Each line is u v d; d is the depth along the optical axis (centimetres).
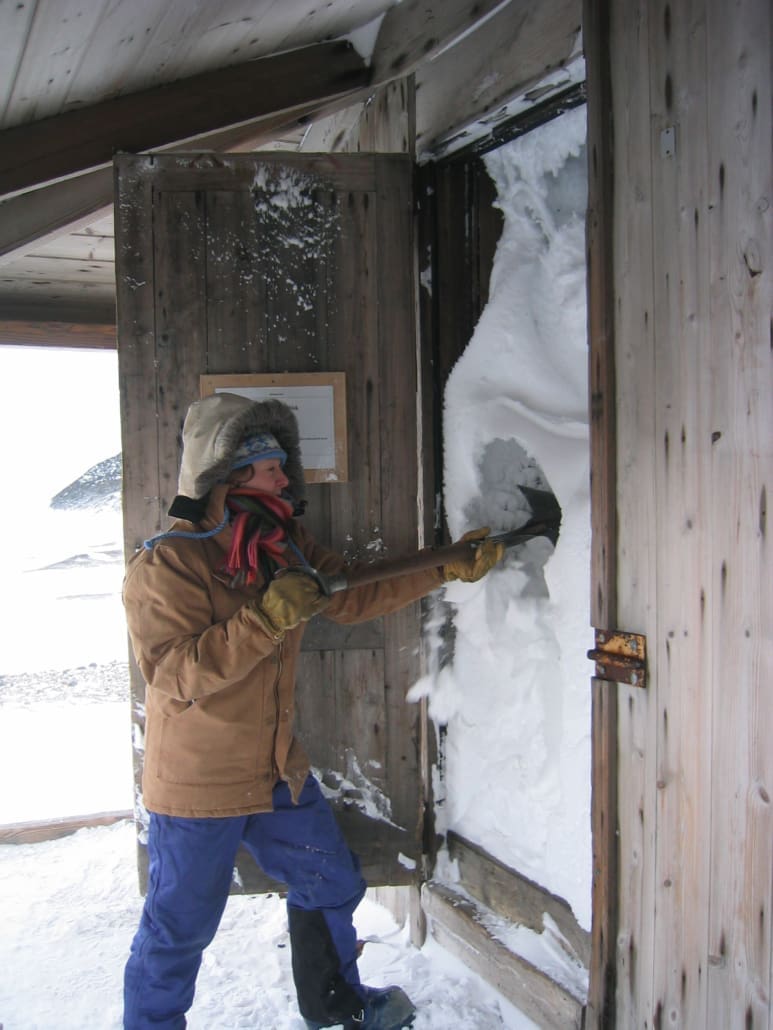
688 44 153
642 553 169
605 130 172
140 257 238
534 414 229
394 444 248
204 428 189
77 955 268
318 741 254
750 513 144
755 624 144
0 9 160
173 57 222
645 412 167
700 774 157
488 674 251
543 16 198
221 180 239
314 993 211
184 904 191
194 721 189
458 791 263
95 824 363
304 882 208
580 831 214
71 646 707
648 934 171
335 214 244
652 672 167
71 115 230
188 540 188
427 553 212
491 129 230
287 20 227
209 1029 227
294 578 178
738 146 144
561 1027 206
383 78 258
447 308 259
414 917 269
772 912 142
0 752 462
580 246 221
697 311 153
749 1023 148
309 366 245
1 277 402
